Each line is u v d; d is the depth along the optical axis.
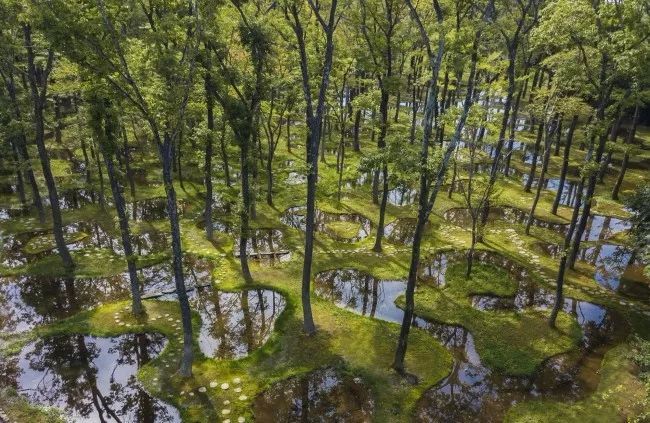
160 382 18.06
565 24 19.72
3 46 22.33
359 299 24.39
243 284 25.08
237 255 28.41
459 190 39.75
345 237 31.59
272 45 26.58
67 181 39.69
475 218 25.84
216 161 40.06
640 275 27.22
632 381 18.61
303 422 16.41
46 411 16.36
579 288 25.75
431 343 20.73
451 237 31.58
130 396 17.48
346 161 46.62
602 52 19.62
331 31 17.70
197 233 31.36
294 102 33.31
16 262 26.86
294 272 26.55
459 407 17.27
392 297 24.69
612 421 16.62
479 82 25.73
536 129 58.31
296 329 21.31
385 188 28.08
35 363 19.22
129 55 17.64
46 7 14.26
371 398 17.55
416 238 17.11
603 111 21.19
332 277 26.44
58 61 27.75
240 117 23.66
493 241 31.11
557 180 43.56
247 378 18.38
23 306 23.00
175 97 16.25
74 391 17.80
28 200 36.06
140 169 43.72
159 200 37.22
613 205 37.72
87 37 14.63
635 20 17.86
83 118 30.20
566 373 19.30
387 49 28.27
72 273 25.70
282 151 50.75
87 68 15.97
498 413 17.09
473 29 17.41
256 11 25.27
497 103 56.97
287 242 30.42
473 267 27.45
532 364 19.64
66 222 32.25
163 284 25.19
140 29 16.66
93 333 20.95
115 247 29.09
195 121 33.88
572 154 50.69
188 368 18.30
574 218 26.91
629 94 20.55
